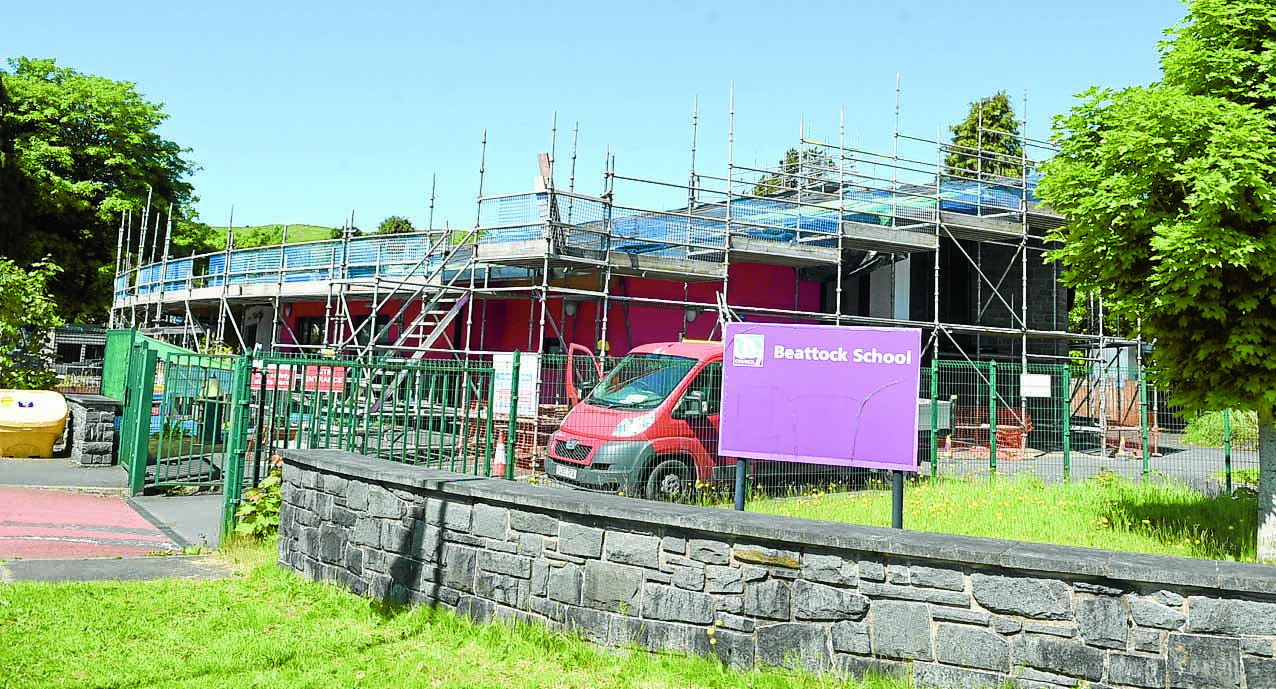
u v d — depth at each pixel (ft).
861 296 70.90
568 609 17.01
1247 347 24.66
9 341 56.85
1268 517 25.81
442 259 58.03
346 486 21.24
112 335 56.03
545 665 15.75
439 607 18.72
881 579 14.71
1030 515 31.50
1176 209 25.94
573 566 17.07
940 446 44.98
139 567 22.49
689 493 34.68
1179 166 24.21
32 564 22.29
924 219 62.59
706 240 57.21
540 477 37.29
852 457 22.34
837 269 62.64
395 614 18.70
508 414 37.83
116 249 123.85
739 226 60.03
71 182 118.52
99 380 68.18
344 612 18.92
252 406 32.71
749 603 15.49
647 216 55.52
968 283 70.49
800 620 15.15
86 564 22.59
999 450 45.32
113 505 33.81
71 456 46.50
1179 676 12.98
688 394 35.53
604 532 16.81
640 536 16.46
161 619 17.85
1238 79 25.36
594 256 53.06
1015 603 13.92
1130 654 13.24
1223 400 26.02
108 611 18.07
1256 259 23.85
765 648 15.30
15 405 45.42
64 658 15.28
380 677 15.03
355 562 20.68
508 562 17.88
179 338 92.12
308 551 22.20
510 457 33.63
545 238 50.03
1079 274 29.07
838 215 61.36
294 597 19.95
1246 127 23.56
